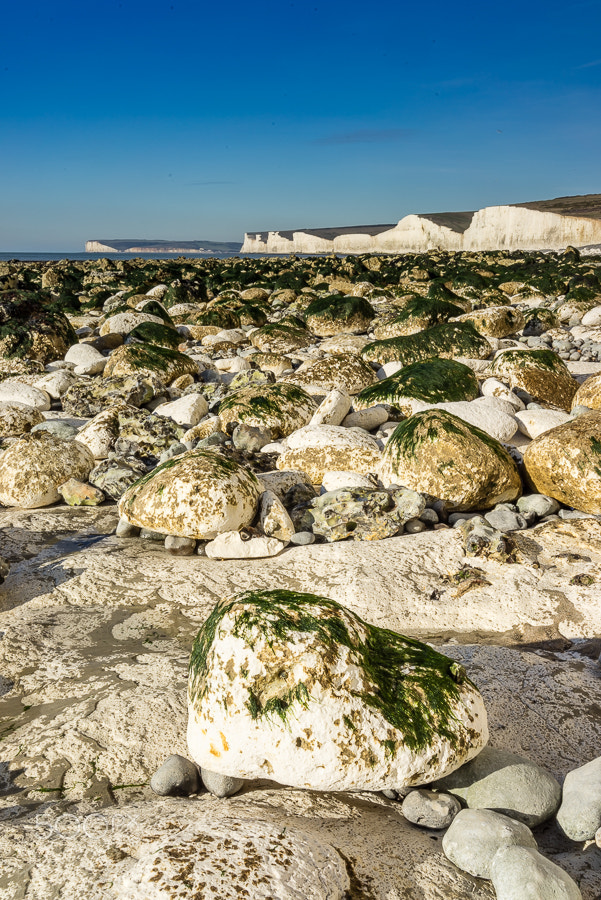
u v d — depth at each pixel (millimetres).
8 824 2496
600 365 11484
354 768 2555
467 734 2732
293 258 61844
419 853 2434
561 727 3260
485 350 11867
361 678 2684
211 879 2055
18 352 12953
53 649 3963
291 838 2277
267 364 11875
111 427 7879
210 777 2736
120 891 2051
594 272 30250
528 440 7617
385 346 12039
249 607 2814
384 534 5355
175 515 5180
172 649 3949
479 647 3930
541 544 5062
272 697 2605
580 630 4137
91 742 3059
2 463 6445
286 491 6148
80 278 38719
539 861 2256
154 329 13805
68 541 5617
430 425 5984
